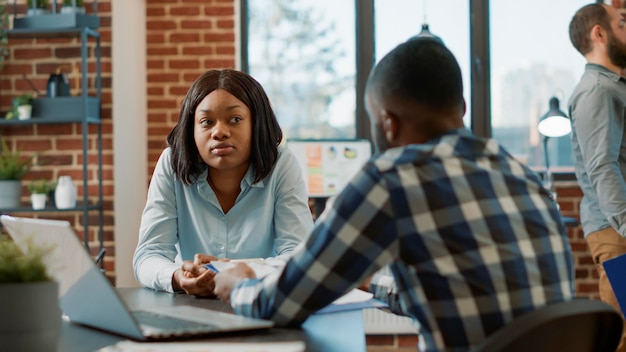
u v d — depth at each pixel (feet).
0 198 16.12
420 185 4.93
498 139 18.10
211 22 17.75
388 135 5.37
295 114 18.33
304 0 18.28
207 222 8.61
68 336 5.61
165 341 5.27
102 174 16.75
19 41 16.88
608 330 4.75
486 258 4.82
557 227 5.20
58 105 16.24
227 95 8.20
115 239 16.69
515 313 4.77
